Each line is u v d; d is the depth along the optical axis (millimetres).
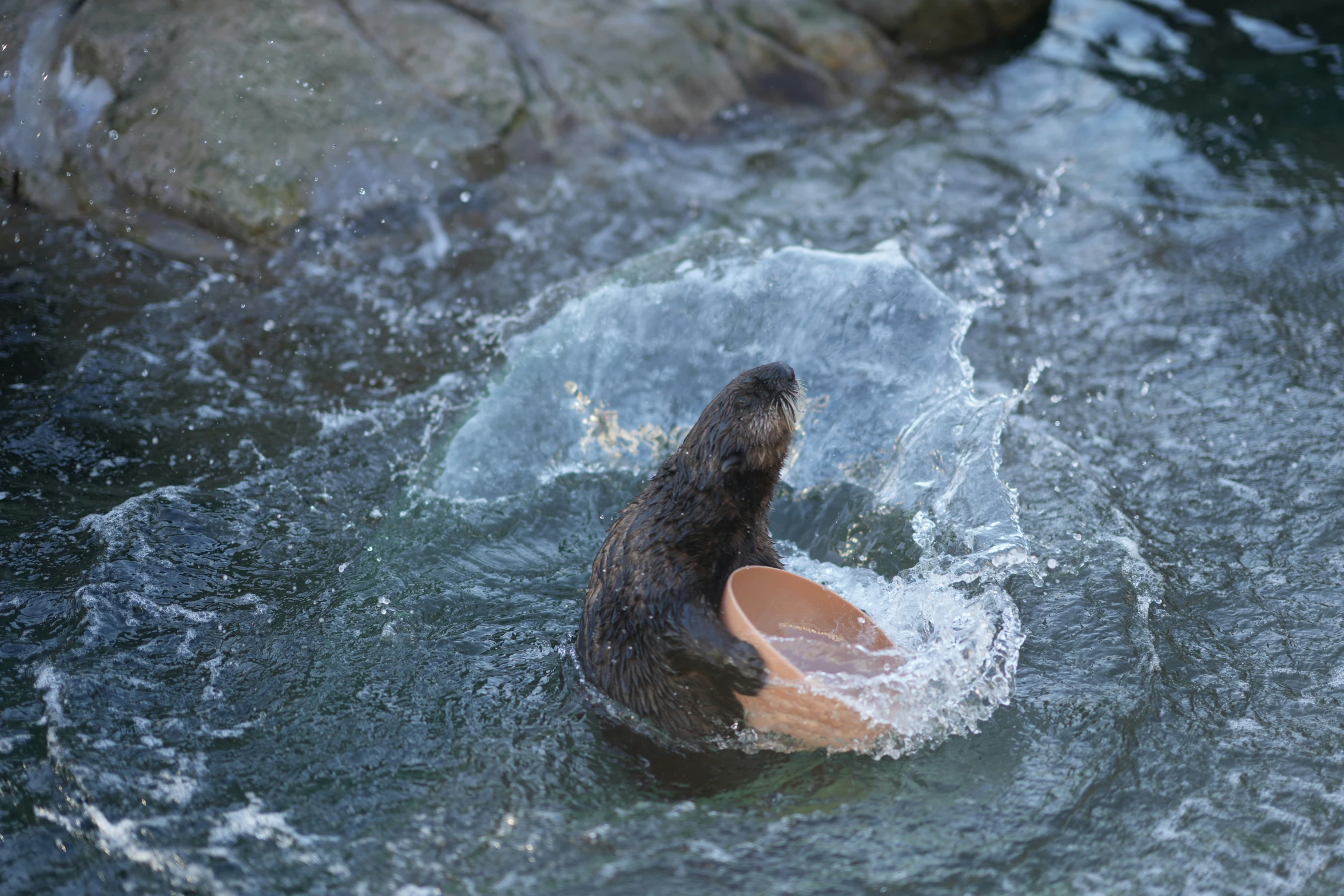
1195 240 16750
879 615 9641
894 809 7574
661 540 8406
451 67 18484
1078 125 20766
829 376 12578
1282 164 18781
